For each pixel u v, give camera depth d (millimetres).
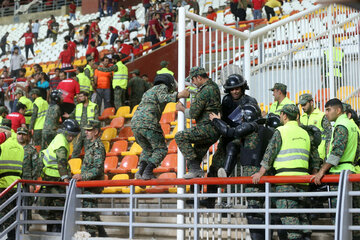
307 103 7871
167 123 13000
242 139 6375
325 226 5441
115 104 14859
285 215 5973
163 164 10695
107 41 27828
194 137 6363
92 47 20766
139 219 8578
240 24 19312
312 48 9492
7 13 35500
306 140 6145
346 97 9914
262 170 5969
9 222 8148
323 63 9453
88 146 8297
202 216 7090
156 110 6746
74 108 13555
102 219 9070
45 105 13969
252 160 6273
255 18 20531
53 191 8703
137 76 15328
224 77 6938
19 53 22719
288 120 6203
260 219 6289
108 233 8797
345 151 5996
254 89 8453
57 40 30438
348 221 5371
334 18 10008
